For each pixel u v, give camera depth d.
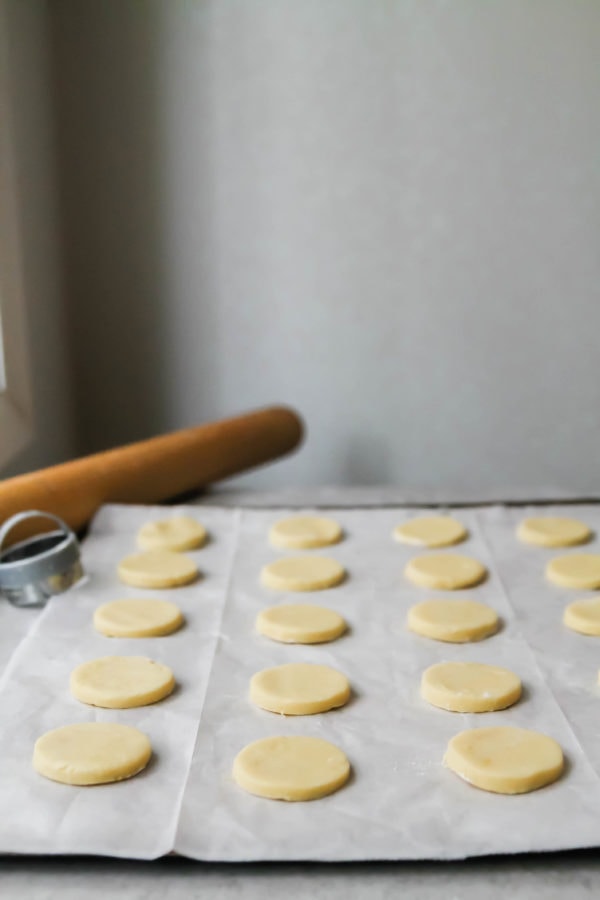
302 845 0.48
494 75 1.11
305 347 1.19
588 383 1.19
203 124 1.13
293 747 0.54
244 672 0.62
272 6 1.10
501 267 1.16
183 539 0.78
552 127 1.12
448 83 1.11
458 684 0.59
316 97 1.12
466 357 1.19
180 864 0.49
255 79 1.12
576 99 1.12
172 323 1.18
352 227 1.15
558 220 1.15
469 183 1.14
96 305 1.17
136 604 0.69
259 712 0.58
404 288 1.17
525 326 1.18
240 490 0.99
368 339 1.18
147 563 0.74
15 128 0.96
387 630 0.67
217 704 0.59
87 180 1.14
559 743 0.55
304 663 0.62
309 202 1.15
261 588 0.72
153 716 0.58
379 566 0.76
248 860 0.48
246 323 1.18
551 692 0.60
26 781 0.52
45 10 1.07
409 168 1.13
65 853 0.48
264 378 1.20
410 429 1.21
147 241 1.16
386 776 0.53
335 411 1.20
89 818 0.50
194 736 0.56
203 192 1.15
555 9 1.09
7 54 0.93
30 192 1.00
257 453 0.99
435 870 0.49
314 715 0.58
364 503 0.93
